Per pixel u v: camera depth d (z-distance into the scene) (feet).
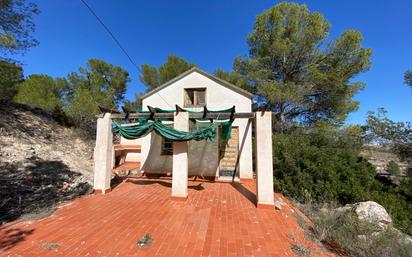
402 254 12.36
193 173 32.19
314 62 46.52
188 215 17.01
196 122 27.22
